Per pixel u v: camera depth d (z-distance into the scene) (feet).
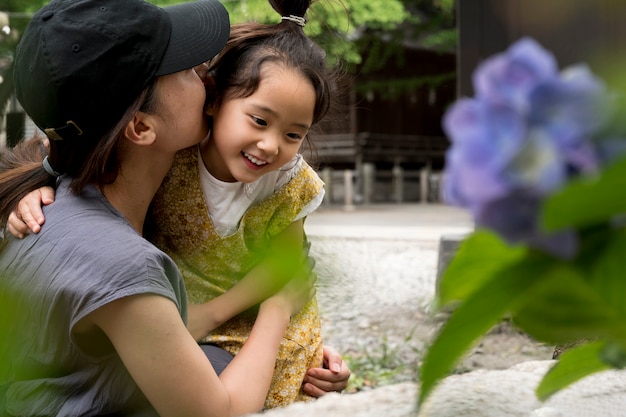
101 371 5.08
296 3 7.07
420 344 14.02
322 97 6.62
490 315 1.21
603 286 1.13
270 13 34.58
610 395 3.70
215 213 7.03
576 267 1.11
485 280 1.18
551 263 1.12
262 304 6.37
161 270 4.86
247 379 5.68
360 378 12.00
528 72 0.95
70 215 5.14
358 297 18.71
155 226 7.26
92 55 5.10
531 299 1.20
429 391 1.29
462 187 0.95
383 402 3.58
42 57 5.18
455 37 61.52
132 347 4.72
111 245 4.84
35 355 5.06
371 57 65.21
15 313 1.95
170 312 4.76
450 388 3.73
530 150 0.92
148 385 4.79
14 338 4.99
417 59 75.15
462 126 0.98
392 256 27.14
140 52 5.20
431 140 82.53
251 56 6.46
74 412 5.04
